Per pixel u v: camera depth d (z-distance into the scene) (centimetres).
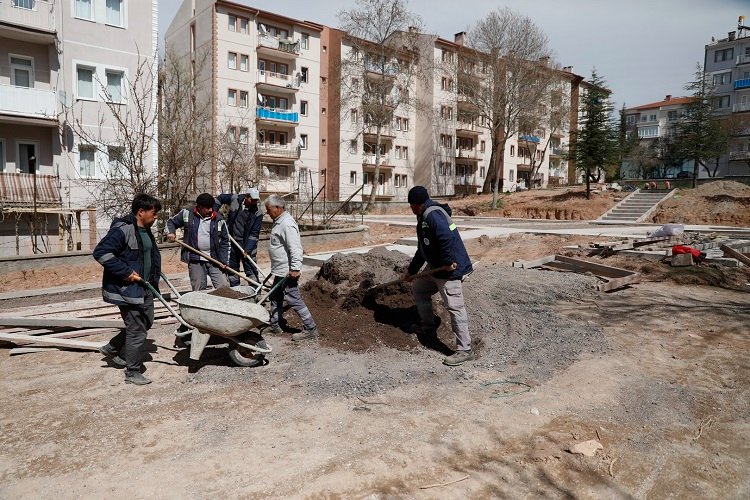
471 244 1580
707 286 934
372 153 4691
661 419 431
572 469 354
